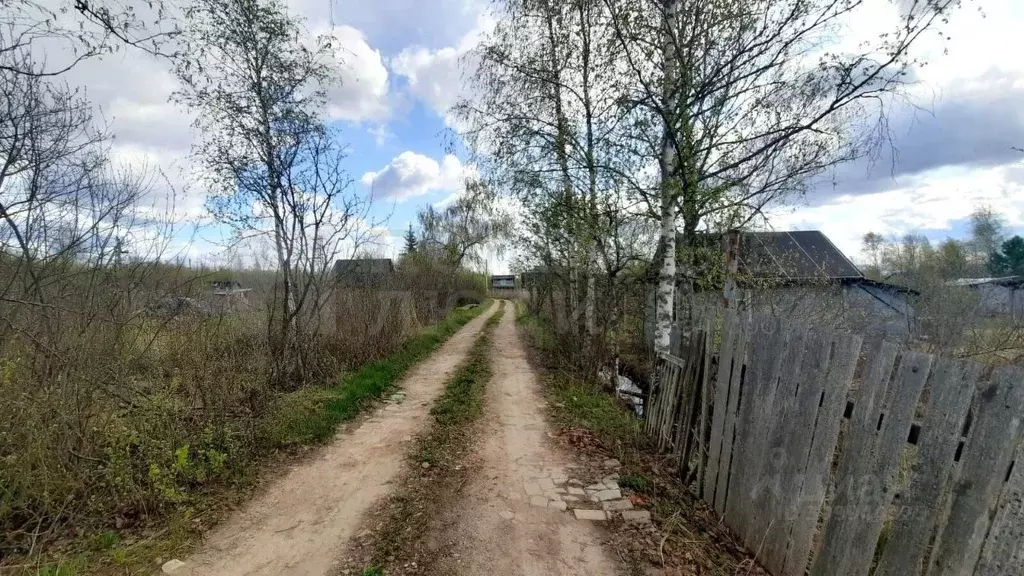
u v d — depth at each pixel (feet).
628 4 20.17
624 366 35.55
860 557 7.81
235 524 11.69
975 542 6.17
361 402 22.80
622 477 14.61
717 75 19.88
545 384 28.45
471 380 29.01
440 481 14.35
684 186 21.09
